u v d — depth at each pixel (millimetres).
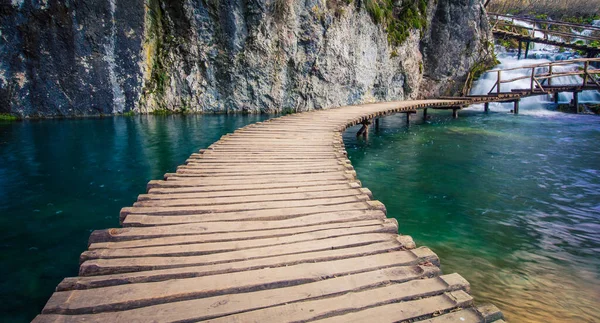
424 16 23578
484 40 26125
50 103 14609
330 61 19016
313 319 2277
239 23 17266
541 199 7031
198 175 5328
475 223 5887
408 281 2719
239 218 3764
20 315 3504
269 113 18594
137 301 2348
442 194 7270
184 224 3580
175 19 16766
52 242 4934
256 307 2365
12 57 13508
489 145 12047
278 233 3439
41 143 10453
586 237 5391
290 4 17609
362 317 2309
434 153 10875
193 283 2588
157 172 8094
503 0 34219
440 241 5227
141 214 3781
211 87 18047
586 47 25562
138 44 15992
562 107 22016
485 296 3855
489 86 25719
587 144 12133
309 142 7926
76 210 6004
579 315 3539
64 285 2473
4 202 6266
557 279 4230
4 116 13906
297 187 4855
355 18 19578
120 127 13328
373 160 9984
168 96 17469
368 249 3166
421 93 25719
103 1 14578
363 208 4121
